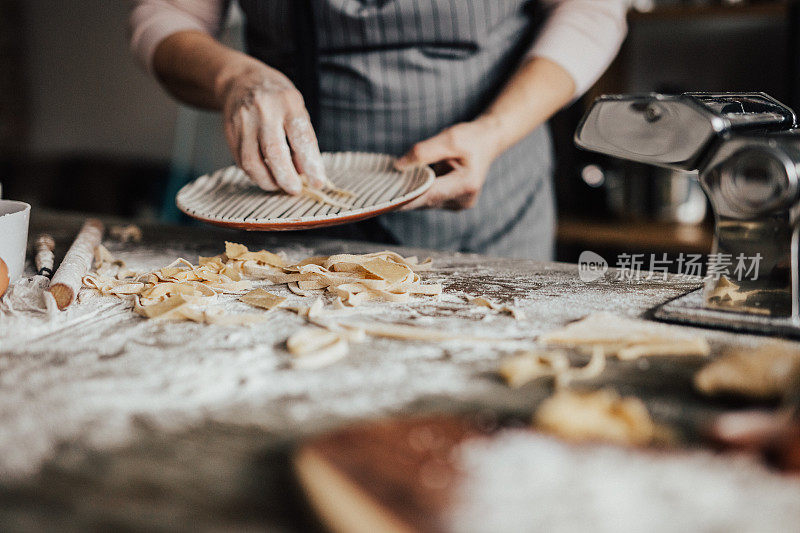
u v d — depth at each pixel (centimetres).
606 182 190
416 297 67
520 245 119
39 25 300
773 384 40
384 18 100
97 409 42
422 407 42
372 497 29
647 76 204
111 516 31
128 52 281
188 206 80
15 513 31
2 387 45
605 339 52
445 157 86
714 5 174
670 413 41
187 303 61
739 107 61
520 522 28
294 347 51
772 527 29
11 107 305
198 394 43
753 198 51
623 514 29
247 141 81
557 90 100
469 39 104
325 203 76
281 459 36
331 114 109
